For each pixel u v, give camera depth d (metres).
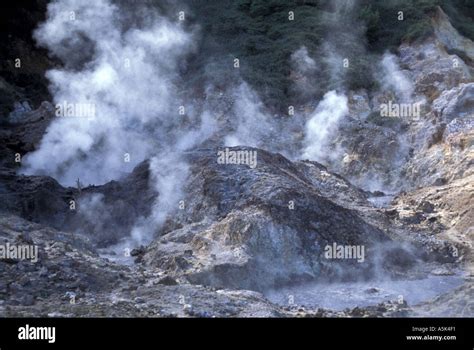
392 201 31.47
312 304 19.75
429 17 49.62
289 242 22.72
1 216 23.06
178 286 18.44
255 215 22.89
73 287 17.95
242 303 17.33
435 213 28.77
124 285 18.48
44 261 18.92
